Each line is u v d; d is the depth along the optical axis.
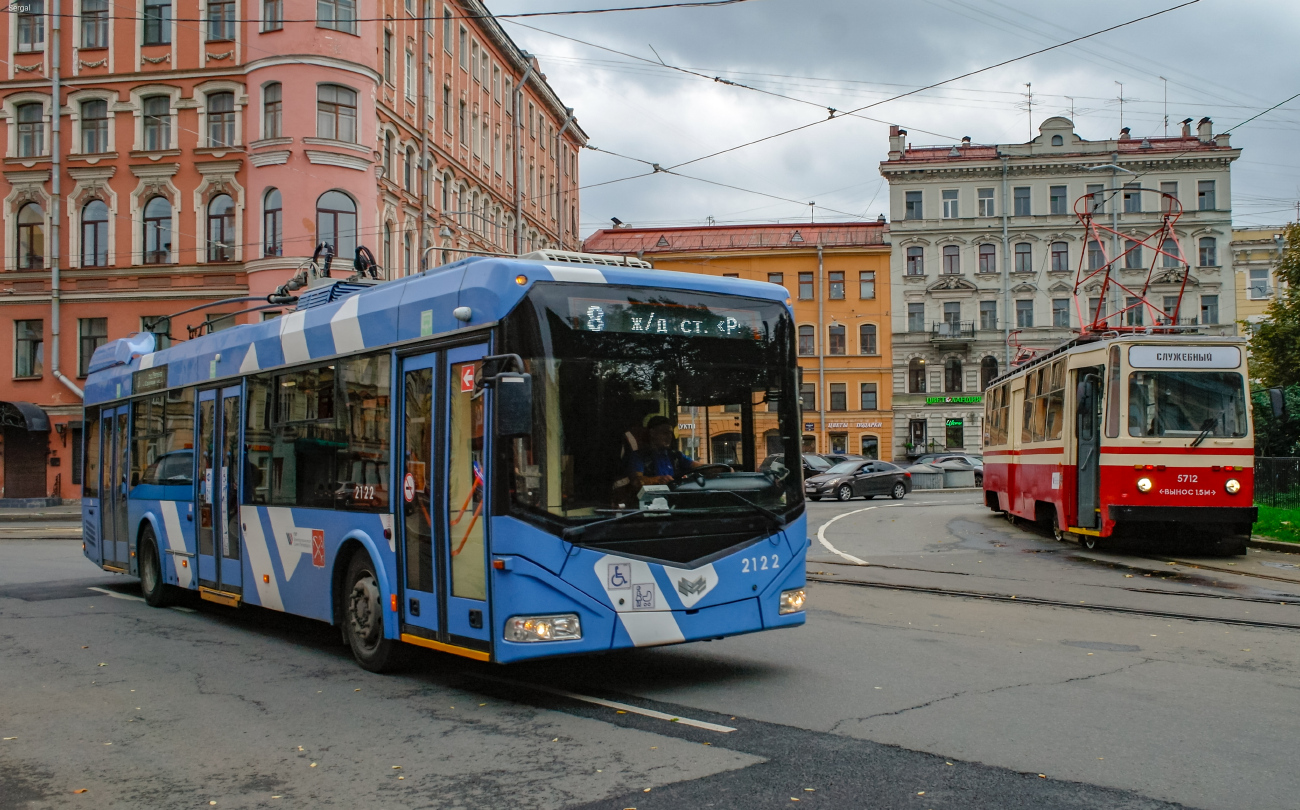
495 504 6.77
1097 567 15.37
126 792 5.50
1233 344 15.76
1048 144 63.25
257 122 34.19
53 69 37.62
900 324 64.06
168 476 12.36
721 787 5.29
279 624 11.28
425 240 39.28
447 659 9.00
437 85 41.03
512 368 6.78
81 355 37.97
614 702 7.21
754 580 7.42
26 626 11.16
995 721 6.52
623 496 6.98
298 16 33.66
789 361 7.87
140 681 8.28
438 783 5.50
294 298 12.89
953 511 28.78
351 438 8.68
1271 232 64.38
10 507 36.88
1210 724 6.42
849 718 6.64
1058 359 18.61
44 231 38.09
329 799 5.29
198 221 36.69
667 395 7.26
